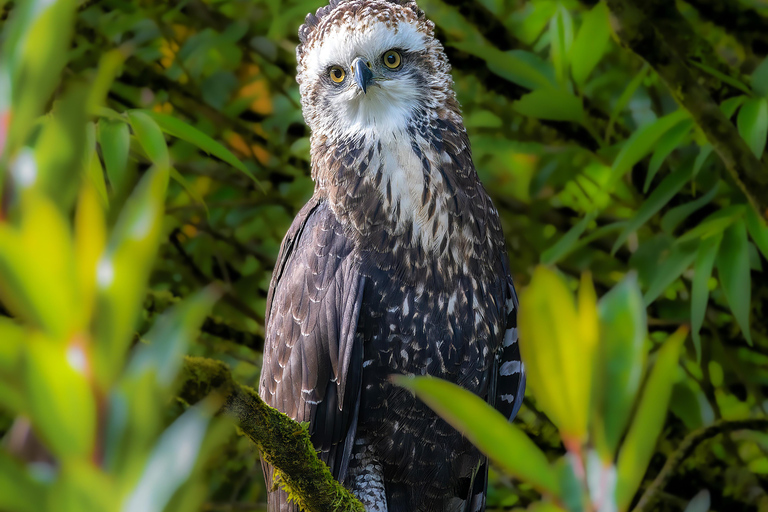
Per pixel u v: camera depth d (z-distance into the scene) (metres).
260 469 8.90
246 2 9.43
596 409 2.11
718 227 6.65
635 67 8.86
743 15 8.69
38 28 1.70
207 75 9.94
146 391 1.68
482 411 2.14
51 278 1.66
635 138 6.48
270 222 9.79
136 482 1.64
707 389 8.45
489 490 8.78
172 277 9.45
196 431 1.67
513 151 8.85
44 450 1.70
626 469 2.11
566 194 9.47
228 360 9.34
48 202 1.66
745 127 6.45
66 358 1.67
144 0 9.11
